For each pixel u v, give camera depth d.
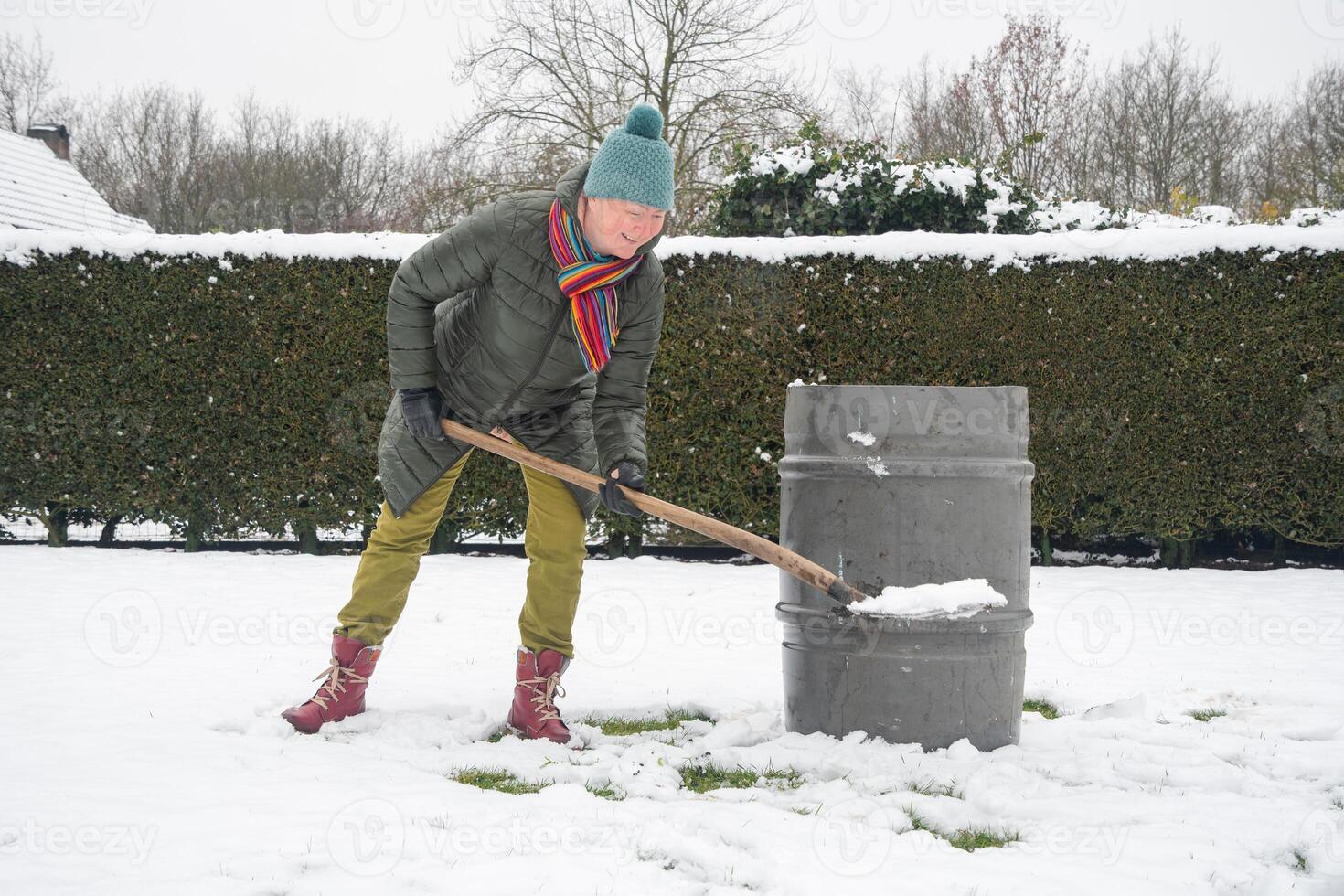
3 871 2.31
